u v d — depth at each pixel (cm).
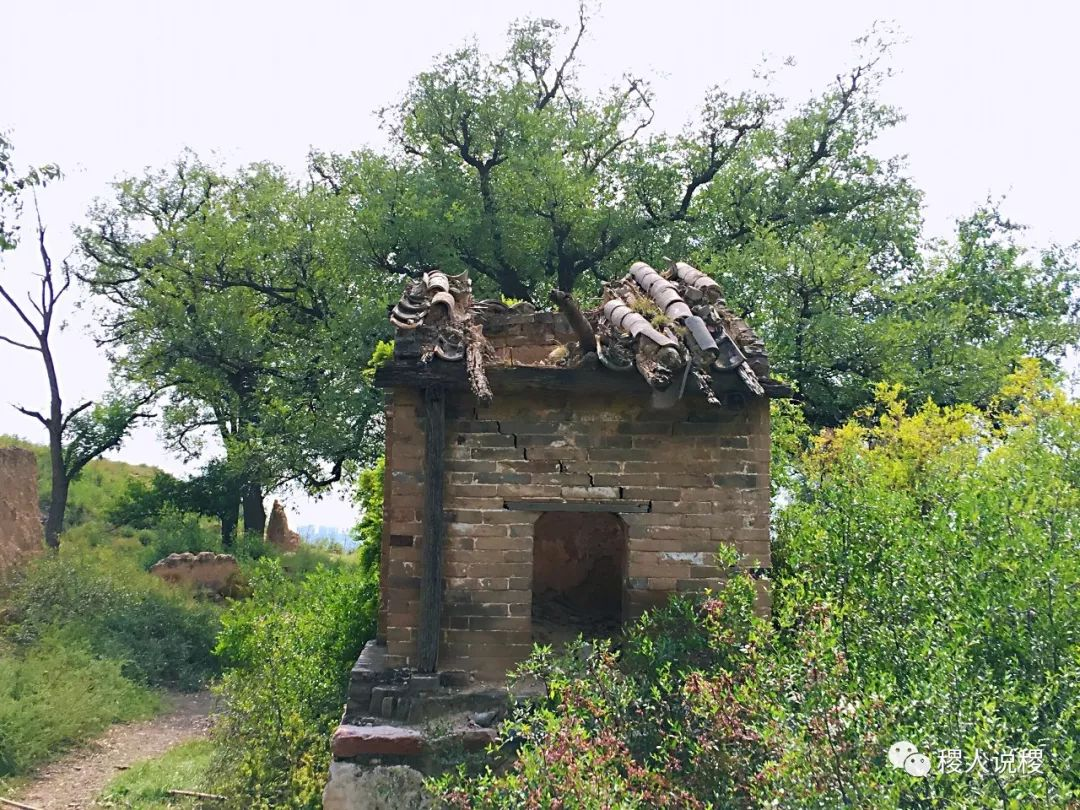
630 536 681
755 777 433
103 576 1808
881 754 400
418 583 673
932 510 794
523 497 679
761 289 1905
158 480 2969
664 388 632
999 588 577
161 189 3012
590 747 467
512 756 625
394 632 671
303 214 2597
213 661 1712
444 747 627
